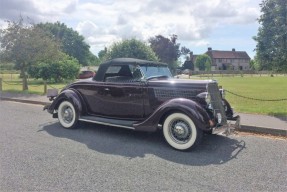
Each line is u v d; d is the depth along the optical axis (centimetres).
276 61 1002
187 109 577
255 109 1091
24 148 597
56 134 716
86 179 446
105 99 730
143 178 452
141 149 602
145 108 673
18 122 855
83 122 847
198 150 597
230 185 427
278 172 477
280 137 719
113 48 2469
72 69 3034
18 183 429
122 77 713
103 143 643
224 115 638
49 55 1881
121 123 684
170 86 640
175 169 491
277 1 977
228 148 612
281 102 1352
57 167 493
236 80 3884
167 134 612
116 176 459
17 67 1869
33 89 1948
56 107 797
